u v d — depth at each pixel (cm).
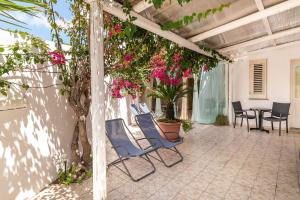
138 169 404
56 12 341
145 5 278
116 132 405
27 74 298
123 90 436
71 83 361
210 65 607
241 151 510
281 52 747
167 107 585
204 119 873
